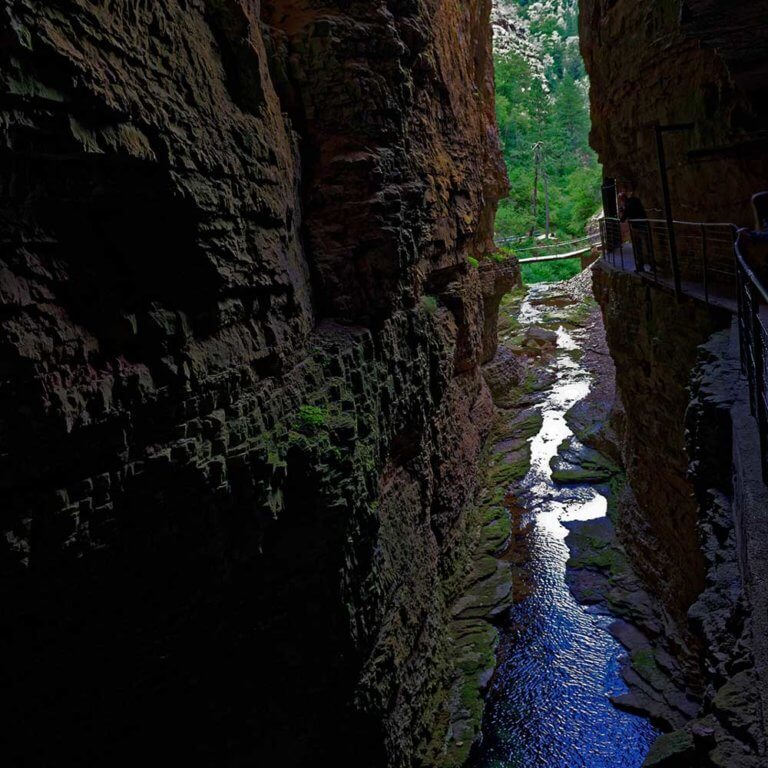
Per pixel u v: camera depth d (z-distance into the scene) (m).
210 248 6.84
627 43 14.49
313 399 9.05
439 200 15.95
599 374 32.59
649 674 13.91
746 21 7.30
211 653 7.99
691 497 12.55
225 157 7.19
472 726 13.03
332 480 8.50
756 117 10.33
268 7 10.53
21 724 6.47
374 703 9.92
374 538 9.82
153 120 5.84
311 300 10.42
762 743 3.61
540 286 51.41
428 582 13.61
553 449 25.91
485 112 30.41
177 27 6.55
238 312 7.57
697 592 12.91
